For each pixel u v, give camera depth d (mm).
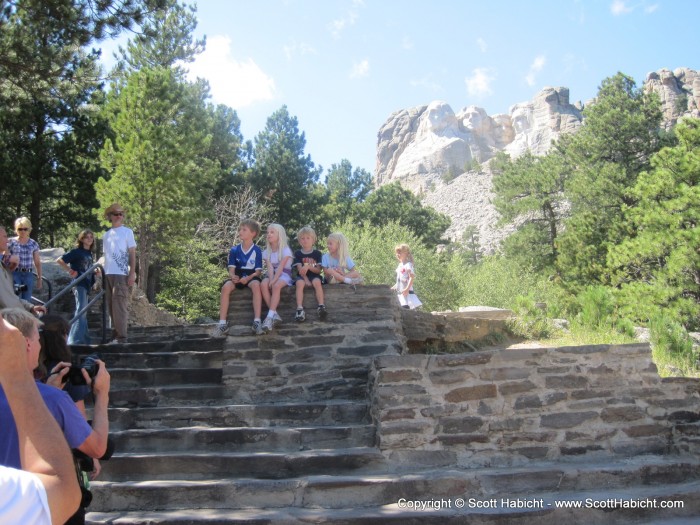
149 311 14656
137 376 7949
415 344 10008
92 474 4199
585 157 40812
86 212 24484
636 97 42062
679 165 22969
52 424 2168
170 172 23781
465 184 146625
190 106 32344
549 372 6750
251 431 6578
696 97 155250
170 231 25672
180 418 6957
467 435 6441
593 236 33812
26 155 23234
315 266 8078
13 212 23625
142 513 5641
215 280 29953
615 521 5773
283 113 46219
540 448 6535
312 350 7844
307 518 5410
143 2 12828
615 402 6777
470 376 6609
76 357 8289
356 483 5855
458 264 34500
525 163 47188
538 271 41531
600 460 6594
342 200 51344
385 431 6336
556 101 198625
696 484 6277
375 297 8039
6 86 13359
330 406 7027
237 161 41219
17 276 9758
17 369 2182
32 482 1904
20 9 12125
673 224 20469
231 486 5820
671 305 18969
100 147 24656
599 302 12109
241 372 7746
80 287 9883
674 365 9828
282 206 40750
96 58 13438
